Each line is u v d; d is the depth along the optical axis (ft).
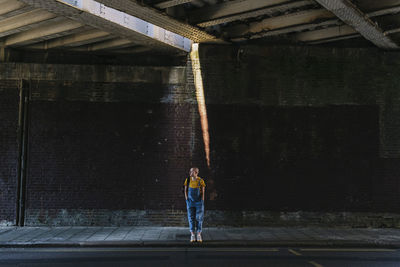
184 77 36.40
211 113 36.17
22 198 34.94
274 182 35.68
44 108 35.88
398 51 36.32
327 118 36.14
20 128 35.58
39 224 34.83
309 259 23.12
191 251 25.70
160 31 31.73
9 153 35.37
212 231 32.86
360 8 26.48
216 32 33.24
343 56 36.45
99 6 25.70
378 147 35.76
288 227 35.12
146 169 35.70
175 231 32.60
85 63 37.01
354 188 35.55
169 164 35.78
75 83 36.17
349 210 35.37
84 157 35.63
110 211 35.24
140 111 36.17
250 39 36.32
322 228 34.68
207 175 35.68
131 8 25.48
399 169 35.53
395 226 35.06
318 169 35.76
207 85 36.29
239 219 35.29
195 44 36.45
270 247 27.58
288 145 35.94
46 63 36.42
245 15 27.91
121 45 33.94
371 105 36.09
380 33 30.89
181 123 36.11
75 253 24.75
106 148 35.81
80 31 30.09
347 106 36.19
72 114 35.94
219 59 36.42
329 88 36.27
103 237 29.50
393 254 24.97
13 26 29.43
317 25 30.19
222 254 24.63
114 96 36.24
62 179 35.37
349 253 25.25
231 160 35.83
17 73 35.96
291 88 36.27
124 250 25.96
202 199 28.73
